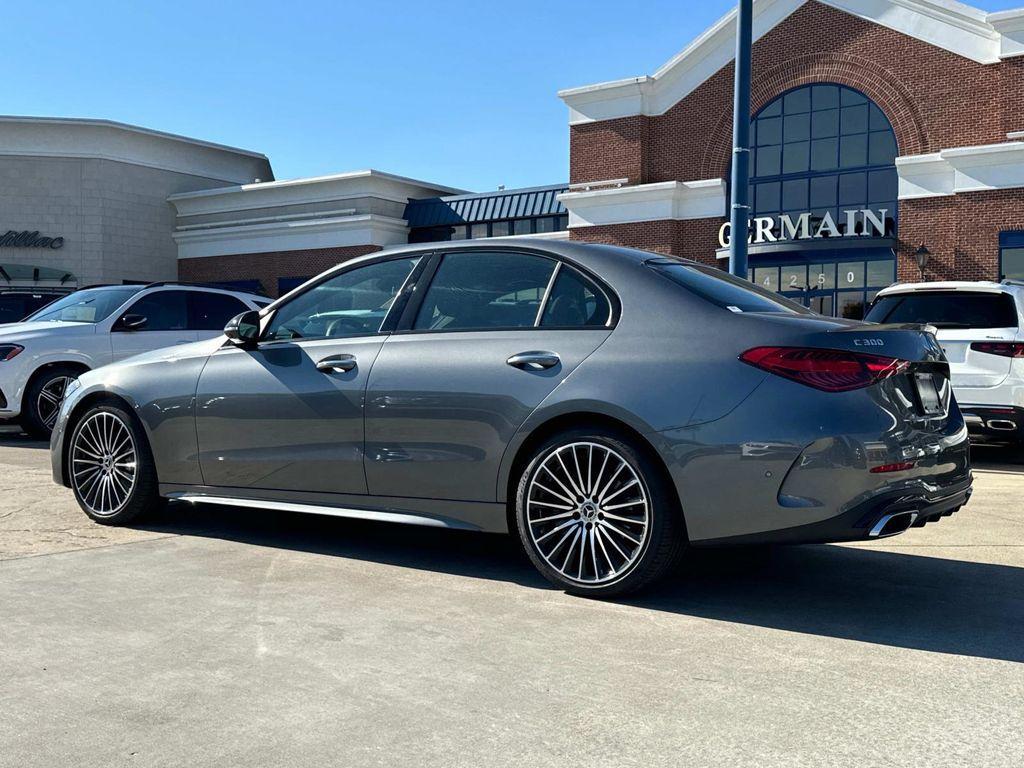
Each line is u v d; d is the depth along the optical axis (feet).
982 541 15.87
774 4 80.02
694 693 8.71
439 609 11.35
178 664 9.36
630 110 84.99
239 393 14.73
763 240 78.18
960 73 71.92
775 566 13.93
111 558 13.80
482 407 12.57
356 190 95.96
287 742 7.59
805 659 9.71
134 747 7.49
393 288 14.23
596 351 12.05
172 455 15.49
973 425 26.68
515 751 7.45
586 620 10.98
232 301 34.22
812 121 78.89
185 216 104.83
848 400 10.81
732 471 11.01
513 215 93.09
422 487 13.14
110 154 99.25
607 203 83.92
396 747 7.52
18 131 95.91
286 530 16.05
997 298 26.71
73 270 97.91
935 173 71.15
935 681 9.09
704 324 11.72
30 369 30.27
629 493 11.73
